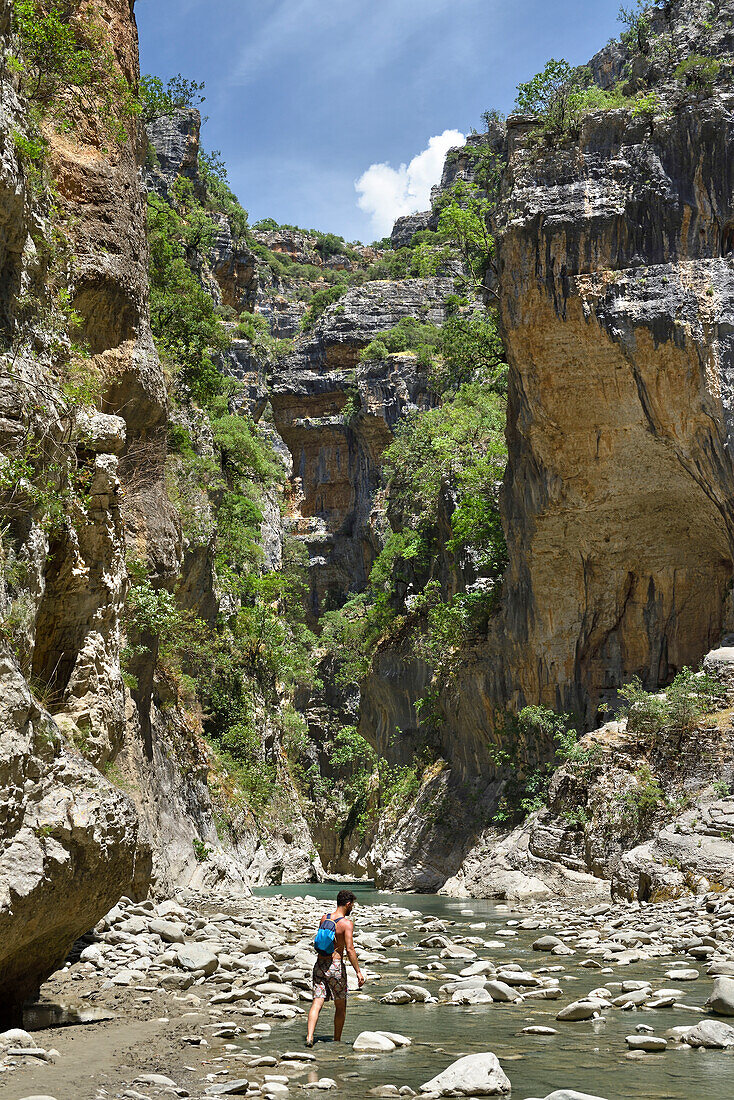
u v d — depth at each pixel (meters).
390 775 51.47
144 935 14.31
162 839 24.38
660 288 29.42
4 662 9.48
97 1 21.92
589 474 32.16
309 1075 7.61
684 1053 8.28
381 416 81.06
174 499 33.34
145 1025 9.53
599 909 20.61
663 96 30.41
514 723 36.28
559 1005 10.58
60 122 20.16
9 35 12.89
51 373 13.05
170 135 77.75
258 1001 10.77
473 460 50.84
